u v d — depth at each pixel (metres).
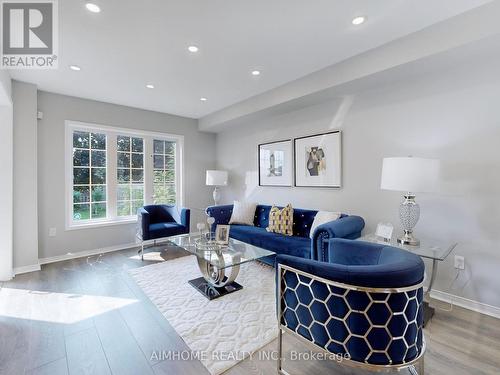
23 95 3.08
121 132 4.15
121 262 3.43
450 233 2.33
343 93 2.98
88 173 3.87
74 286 2.68
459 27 1.91
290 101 3.27
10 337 1.83
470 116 2.21
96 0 1.72
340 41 2.27
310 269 1.34
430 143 2.44
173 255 3.74
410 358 1.24
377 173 2.84
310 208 3.57
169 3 1.76
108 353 1.66
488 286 2.14
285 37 2.20
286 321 1.50
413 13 1.89
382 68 2.34
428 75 2.44
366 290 1.18
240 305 2.29
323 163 3.36
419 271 1.27
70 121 3.64
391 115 2.71
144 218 3.54
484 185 2.15
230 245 2.85
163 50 2.40
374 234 2.58
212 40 2.24
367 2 1.77
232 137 4.94
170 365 1.56
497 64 2.08
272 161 4.10
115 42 2.25
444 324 1.99
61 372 1.50
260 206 4.02
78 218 3.78
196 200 5.10
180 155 4.89
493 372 1.50
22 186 3.08
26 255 3.10
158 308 2.23
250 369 1.54
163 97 3.75
